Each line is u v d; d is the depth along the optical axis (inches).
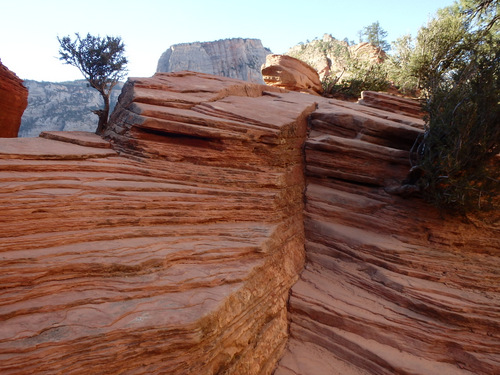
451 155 357.1
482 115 353.1
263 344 288.8
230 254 290.5
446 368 280.5
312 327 328.2
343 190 437.7
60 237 239.1
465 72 407.5
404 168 419.8
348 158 434.9
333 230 401.7
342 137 462.0
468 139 357.1
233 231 319.9
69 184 277.9
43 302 201.2
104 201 273.7
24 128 3991.1
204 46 4677.7
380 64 1023.6
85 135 434.9
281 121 418.9
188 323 207.6
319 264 389.1
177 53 4544.8
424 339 295.7
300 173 448.8
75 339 181.5
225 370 238.4
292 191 414.6
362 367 294.4
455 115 375.9
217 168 364.8
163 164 349.4
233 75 4493.1
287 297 347.9
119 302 217.3
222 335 234.1
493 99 351.9
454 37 757.3
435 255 358.3
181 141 367.9
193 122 365.1
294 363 304.0
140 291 228.2
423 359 287.9
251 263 295.0
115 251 243.9
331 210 416.8
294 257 378.0
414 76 842.2
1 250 217.3
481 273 339.6
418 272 343.3
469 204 362.3
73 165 308.3
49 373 169.6
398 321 309.0
